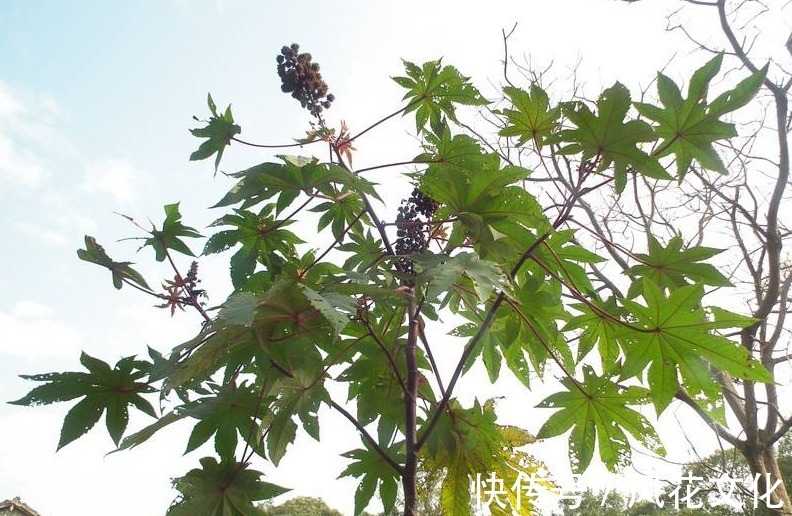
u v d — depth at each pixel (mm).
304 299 851
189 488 955
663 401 1042
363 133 1100
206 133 1122
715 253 1065
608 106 961
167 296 1042
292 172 1021
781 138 2816
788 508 2568
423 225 1107
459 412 1099
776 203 2793
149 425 916
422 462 1114
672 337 997
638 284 1147
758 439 2713
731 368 982
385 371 1119
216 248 1172
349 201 1146
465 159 1117
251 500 983
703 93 1017
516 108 1077
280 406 975
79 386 986
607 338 1122
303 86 1092
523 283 1139
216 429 1040
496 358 1240
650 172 987
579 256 1090
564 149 1019
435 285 815
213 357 882
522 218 1000
